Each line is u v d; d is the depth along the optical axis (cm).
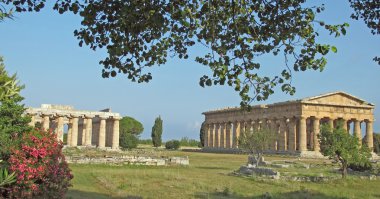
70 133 11919
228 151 13162
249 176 4459
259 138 6322
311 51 1055
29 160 1867
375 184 4069
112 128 11662
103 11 1129
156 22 1032
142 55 1224
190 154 10306
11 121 2322
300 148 10606
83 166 5062
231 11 1098
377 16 1415
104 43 1172
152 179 3909
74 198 2517
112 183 3481
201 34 1156
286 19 1088
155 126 14850
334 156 4350
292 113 11062
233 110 13600
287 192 3403
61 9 1131
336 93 11119
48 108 10731
